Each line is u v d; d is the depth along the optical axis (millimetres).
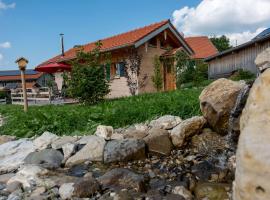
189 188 3992
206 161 4816
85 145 5500
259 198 1995
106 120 7109
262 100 2613
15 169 5152
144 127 6309
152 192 3832
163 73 18688
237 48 19094
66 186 3934
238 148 2275
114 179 4133
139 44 16219
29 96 20812
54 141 6023
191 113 6797
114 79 17953
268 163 1996
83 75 10875
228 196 3646
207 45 34219
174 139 5551
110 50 17031
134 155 5172
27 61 11023
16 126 8219
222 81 5559
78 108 9750
